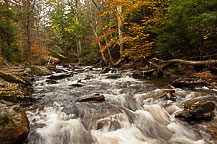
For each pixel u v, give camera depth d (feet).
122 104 14.14
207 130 9.61
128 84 22.31
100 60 59.06
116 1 31.04
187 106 11.89
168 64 25.66
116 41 37.09
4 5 39.50
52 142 8.74
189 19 21.09
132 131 10.12
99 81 26.12
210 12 18.29
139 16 38.52
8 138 7.30
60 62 83.10
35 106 13.35
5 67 37.19
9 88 16.39
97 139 9.23
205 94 14.98
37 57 71.05
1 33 43.32
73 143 8.98
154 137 9.68
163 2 31.30
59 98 15.80
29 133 9.06
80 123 10.66
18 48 57.26
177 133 9.93
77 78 29.30
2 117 7.71
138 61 38.81
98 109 12.22
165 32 24.85
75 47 88.74
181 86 18.49
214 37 20.56
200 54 23.44
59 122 10.71
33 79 26.05
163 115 12.00
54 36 72.74
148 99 14.56
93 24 49.70
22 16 39.29
